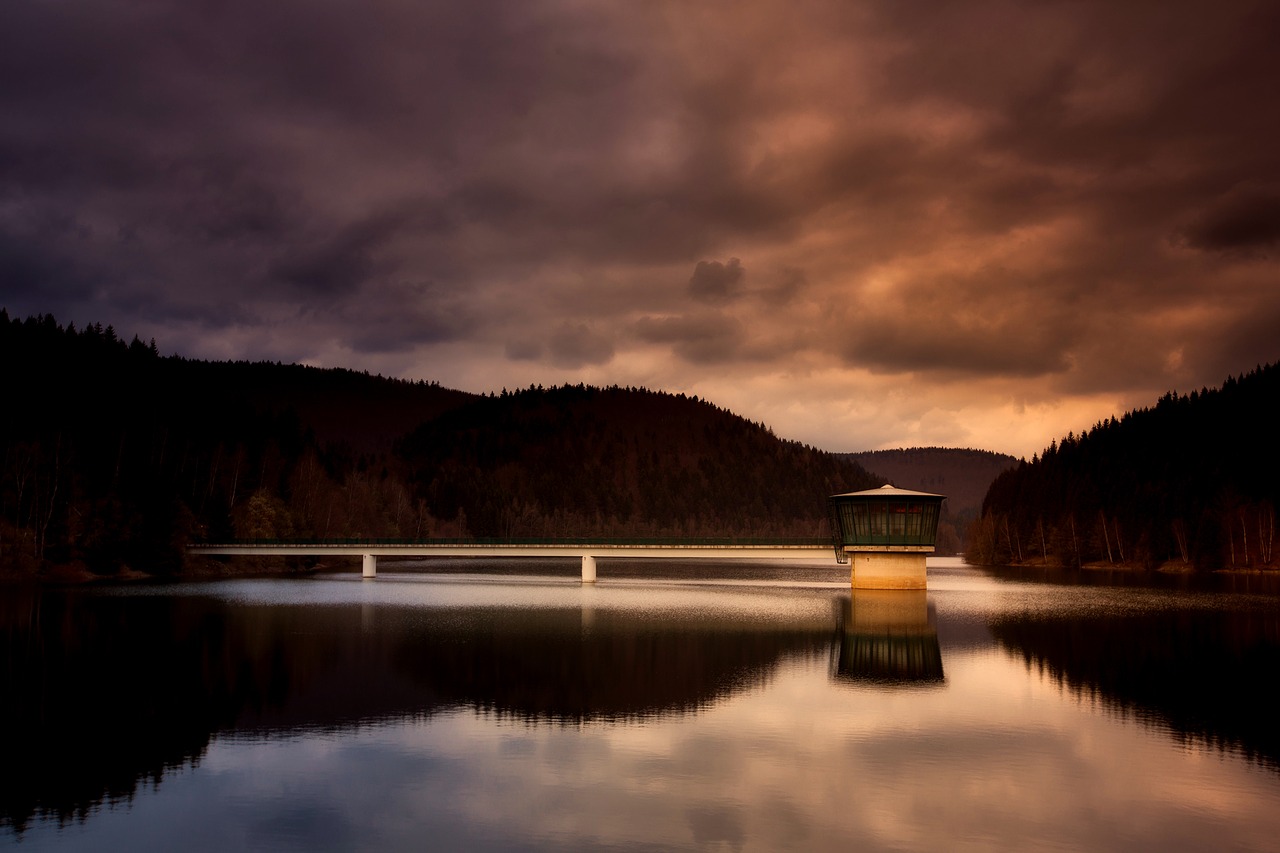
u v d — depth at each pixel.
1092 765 31.86
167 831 25.77
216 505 145.62
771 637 62.69
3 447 132.00
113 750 33.59
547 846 24.73
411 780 30.19
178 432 173.12
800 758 32.72
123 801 28.19
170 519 130.62
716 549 116.06
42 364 168.62
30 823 26.39
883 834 25.59
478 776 30.58
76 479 129.00
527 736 35.62
